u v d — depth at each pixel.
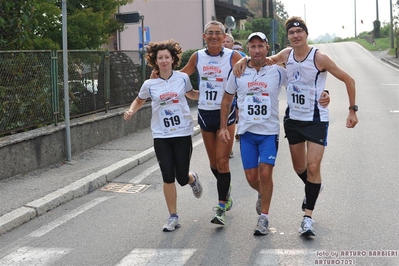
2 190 6.75
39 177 7.46
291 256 4.56
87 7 13.29
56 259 4.73
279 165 8.19
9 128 7.84
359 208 5.84
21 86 8.05
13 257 4.82
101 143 9.95
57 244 5.12
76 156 8.92
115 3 14.01
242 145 5.29
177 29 26.53
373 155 8.62
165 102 5.37
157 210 6.14
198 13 26.33
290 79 5.09
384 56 43.62
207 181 7.44
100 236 5.30
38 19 11.05
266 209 5.16
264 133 5.15
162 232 5.34
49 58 8.63
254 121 5.13
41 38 11.09
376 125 11.65
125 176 7.95
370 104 15.29
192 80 16.52
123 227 5.55
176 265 4.47
